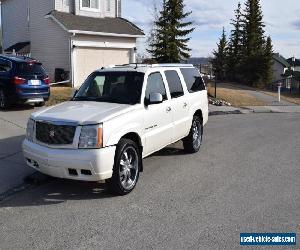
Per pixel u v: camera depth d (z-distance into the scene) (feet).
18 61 44.93
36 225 16.99
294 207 19.47
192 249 14.97
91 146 19.30
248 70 171.73
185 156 29.78
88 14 80.64
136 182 21.76
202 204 19.66
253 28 187.21
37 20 81.25
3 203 19.54
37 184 22.36
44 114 20.98
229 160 29.04
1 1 95.91
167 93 26.14
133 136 22.43
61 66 75.51
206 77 129.29
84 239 15.70
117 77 24.54
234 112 65.05
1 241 15.48
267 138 39.17
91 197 20.43
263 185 23.00
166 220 17.63
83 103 23.02
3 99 45.34
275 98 99.91
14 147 29.55
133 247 15.07
